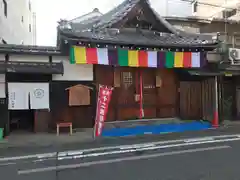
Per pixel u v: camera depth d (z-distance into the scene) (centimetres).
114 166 771
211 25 2077
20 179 679
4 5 1722
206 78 1612
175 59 1451
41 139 1187
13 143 1115
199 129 1462
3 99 1267
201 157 855
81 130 1373
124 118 1488
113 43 1289
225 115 1809
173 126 1455
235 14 2294
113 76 1466
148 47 1378
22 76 1299
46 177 689
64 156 895
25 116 1540
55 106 1359
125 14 1454
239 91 1839
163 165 771
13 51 1238
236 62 1709
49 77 1346
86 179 666
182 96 1608
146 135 1286
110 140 1162
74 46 1254
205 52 1530
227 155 877
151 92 1554
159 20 1537
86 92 1401
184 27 2041
